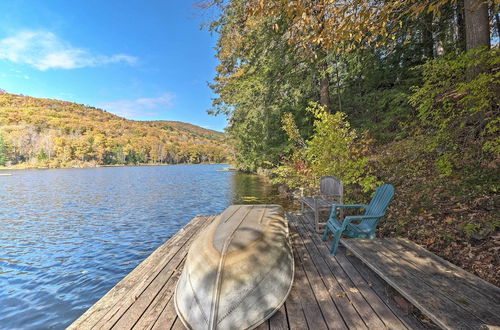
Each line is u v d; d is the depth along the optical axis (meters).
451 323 1.70
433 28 7.49
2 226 9.61
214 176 36.62
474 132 4.29
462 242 3.31
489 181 3.90
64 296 4.41
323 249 3.82
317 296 2.49
